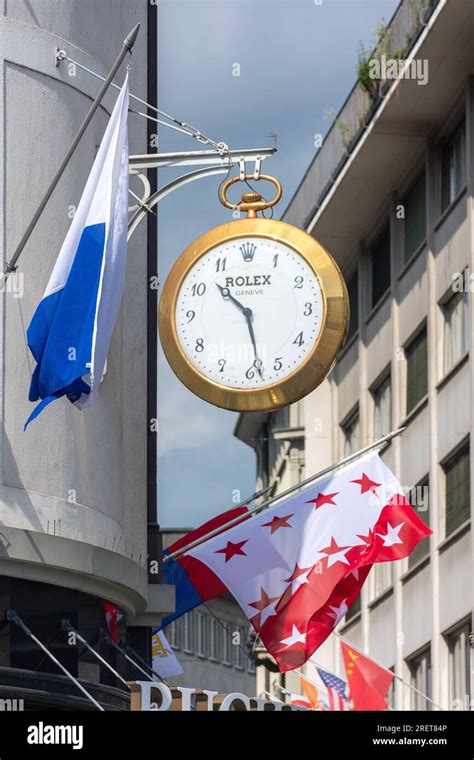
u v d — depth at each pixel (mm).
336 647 47219
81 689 16844
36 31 18391
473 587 36594
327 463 49500
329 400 49938
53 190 17094
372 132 41375
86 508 17984
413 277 42219
